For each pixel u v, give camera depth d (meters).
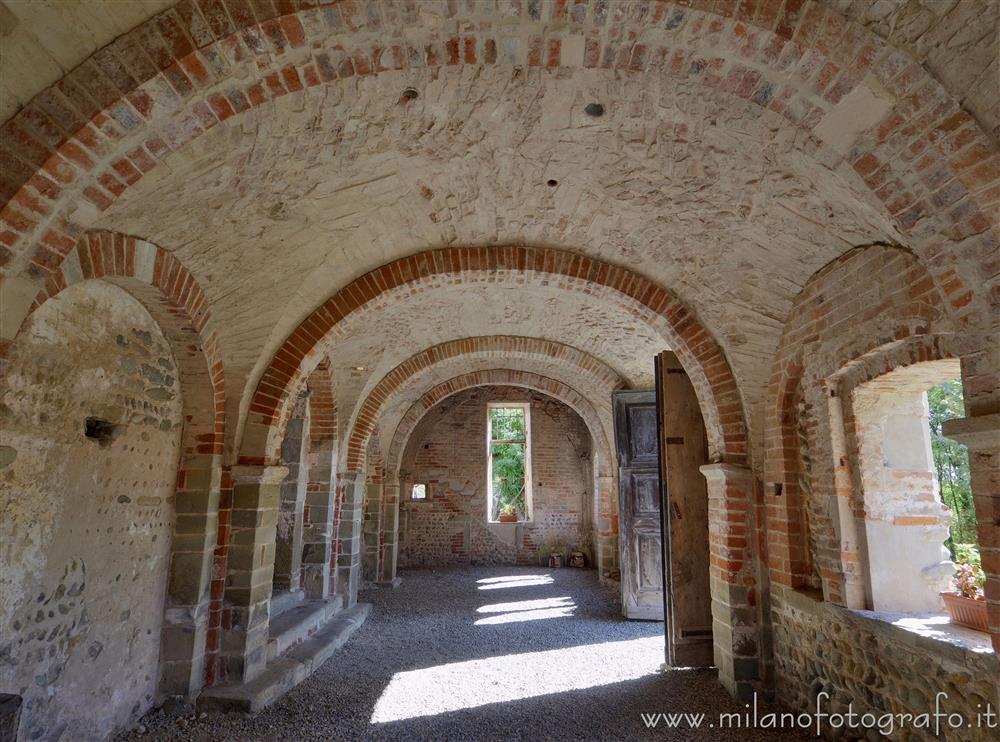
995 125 2.07
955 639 2.77
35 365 2.87
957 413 7.85
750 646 4.62
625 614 7.51
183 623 4.17
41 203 2.20
